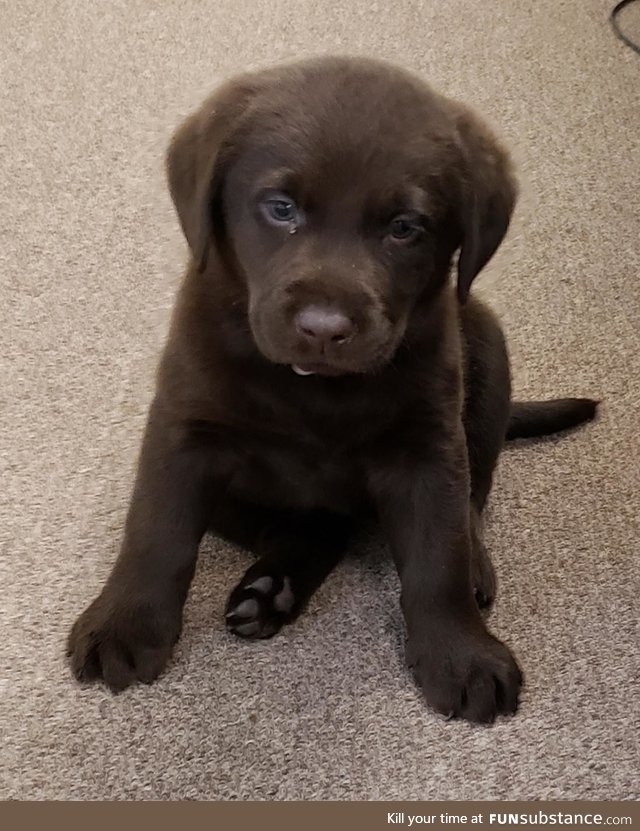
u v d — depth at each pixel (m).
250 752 0.44
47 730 0.45
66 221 0.78
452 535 0.47
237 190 0.44
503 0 1.14
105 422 0.62
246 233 0.44
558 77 1.01
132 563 0.48
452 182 0.44
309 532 0.53
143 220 0.79
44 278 0.73
